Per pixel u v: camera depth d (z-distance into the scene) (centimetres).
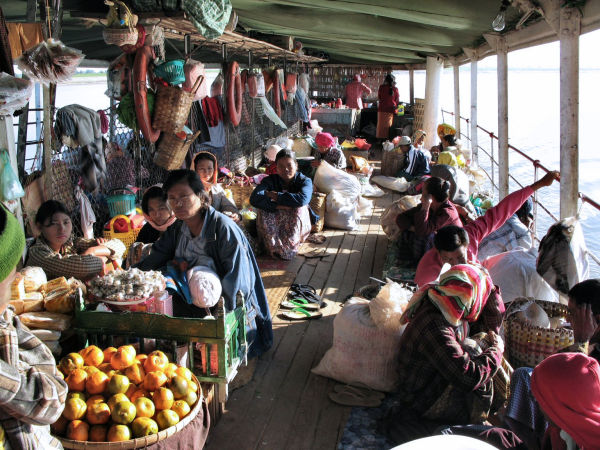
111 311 324
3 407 147
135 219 587
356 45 1088
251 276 391
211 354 321
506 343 398
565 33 400
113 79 681
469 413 319
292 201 621
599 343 266
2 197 381
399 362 338
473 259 395
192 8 432
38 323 309
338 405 357
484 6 485
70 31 747
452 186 601
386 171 1099
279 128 1327
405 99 3825
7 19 628
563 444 233
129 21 429
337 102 1770
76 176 575
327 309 507
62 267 379
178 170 362
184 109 536
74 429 246
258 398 364
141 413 254
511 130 1917
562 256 404
